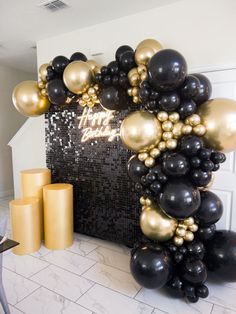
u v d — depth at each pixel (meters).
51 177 3.40
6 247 1.49
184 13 2.46
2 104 5.01
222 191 2.49
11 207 2.69
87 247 2.89
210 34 2.37
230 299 2.01
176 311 1.87
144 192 2.08
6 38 3.44
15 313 1.83
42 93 2.95
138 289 2.13
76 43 3.18
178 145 1.93
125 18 2.79
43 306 1.91
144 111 2.03
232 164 2.42
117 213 2.88
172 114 1.94
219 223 2.52
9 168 5.23
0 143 5.01
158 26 2.60
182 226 2.00
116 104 2.38
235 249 1.98
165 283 1.93
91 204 3.08
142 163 2.07
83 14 2.74
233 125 1.80
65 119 3.18
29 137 3.95
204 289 1.94
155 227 1.99
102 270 2.41
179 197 1.76
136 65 2.24
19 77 5.36
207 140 1.90
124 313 1.85
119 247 2.91
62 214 2.81
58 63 2.67
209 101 1.94
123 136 2.03
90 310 1.87
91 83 2.54
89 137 3.00
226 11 2.28
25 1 2.47
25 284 2.18
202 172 1.85
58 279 2.26
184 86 1.83
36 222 2.77
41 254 2.71
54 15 2.77
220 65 2.34
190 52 2.47
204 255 2.08
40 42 3.51
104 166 2.92
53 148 3.34
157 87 1.83
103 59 2.99
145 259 1.89
